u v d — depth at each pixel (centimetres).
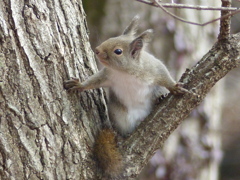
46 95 769
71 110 802
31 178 761
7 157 744
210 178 1692
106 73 902
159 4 679
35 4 772
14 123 744
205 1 1638
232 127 2481
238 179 2348
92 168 816
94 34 1585
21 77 747
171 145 1603
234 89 2616
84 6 1634
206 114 1667
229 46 806
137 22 987
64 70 802
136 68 908
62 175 785
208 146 1666
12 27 745
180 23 1606
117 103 946
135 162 836
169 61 1593
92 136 831
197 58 1641
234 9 704
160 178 1581
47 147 768
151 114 857
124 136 935
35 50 762
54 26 795
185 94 827
